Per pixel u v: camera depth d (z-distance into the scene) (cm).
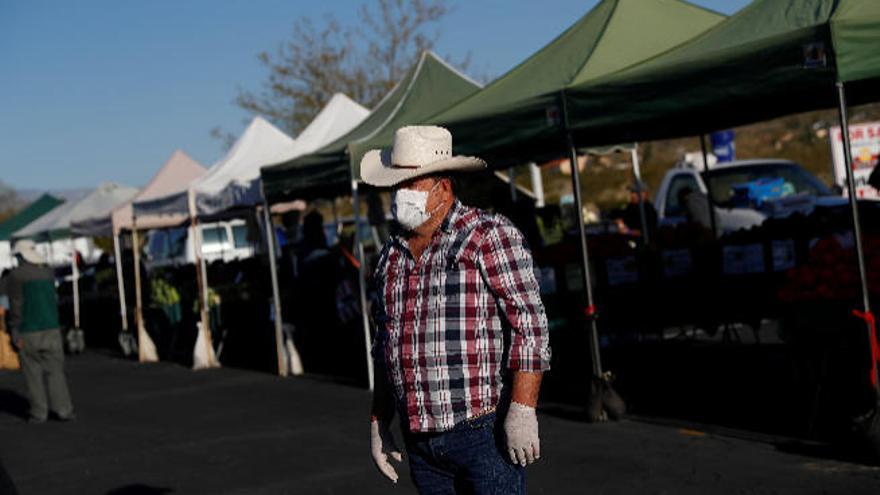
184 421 1062
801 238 820
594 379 824
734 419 777
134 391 1366
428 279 358
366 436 879
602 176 3303
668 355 1025
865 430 619
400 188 365
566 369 1007
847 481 592
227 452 868
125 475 815
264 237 1605
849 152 633
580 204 815
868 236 681
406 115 1177
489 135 839
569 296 951
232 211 1784
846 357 682
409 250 369
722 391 881
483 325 354
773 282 842
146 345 1786
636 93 729
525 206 1061
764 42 646
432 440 357
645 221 1297
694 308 901
